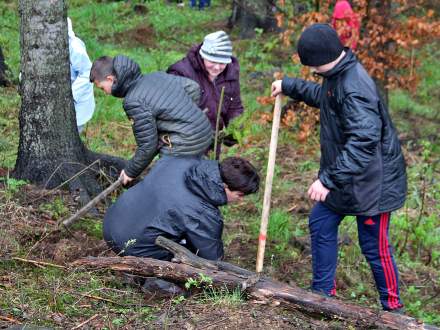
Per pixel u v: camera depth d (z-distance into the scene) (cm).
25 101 537
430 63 1409
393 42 919
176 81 459
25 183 530
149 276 384
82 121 607
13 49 1123
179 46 1522
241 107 562
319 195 390
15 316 346
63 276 400
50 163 541
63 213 506
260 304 365
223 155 794
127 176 463
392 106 1173
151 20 1758
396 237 648
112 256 435
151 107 440
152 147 445
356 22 830
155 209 397
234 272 381
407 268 596
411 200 736
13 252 430
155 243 399
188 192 396
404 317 350
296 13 973
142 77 455
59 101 537
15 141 682
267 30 1559
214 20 1833
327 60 387
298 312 361
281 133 883
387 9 870
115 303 376
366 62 869
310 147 856
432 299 541
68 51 538
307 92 437
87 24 1673
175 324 345
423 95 1271
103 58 451
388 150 396
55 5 516
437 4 986
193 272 375
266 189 424
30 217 491
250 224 599
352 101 383
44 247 450
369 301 511
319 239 427
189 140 448
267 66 1276
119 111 859
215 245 402
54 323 344
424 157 845
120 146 753
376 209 401
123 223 406
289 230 614
